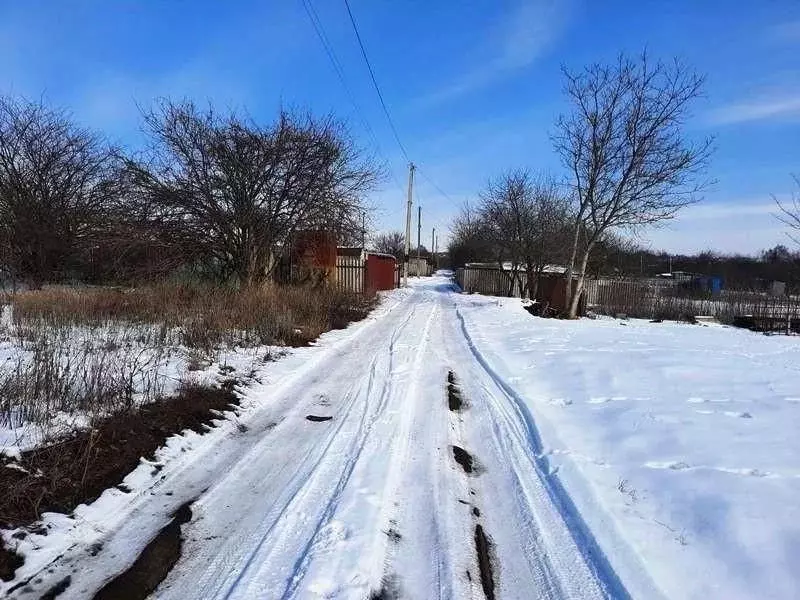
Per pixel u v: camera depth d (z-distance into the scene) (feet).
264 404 22.02
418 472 15.38
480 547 11.65
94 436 15.12
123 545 11.10
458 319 56.18
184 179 56.13
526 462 16.48
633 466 15.53
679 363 30.76
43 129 70.49
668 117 61.93
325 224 60.29
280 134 56.49
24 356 24.04
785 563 10.47
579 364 30.32
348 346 36.47
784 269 155.12
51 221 67.92
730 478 14.42
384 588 10.00
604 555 11.05
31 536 10.76
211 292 45.11
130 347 27.43
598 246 98.48
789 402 22.30
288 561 10.64
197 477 14.67
